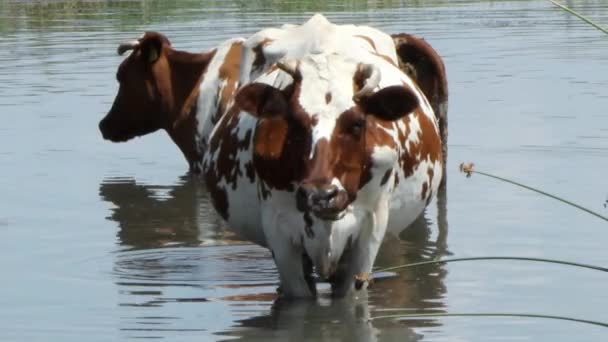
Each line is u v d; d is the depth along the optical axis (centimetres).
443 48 2980
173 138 1972
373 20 3528
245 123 1282
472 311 1195
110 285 1329
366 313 1204
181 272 1387
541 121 2138
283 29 1436
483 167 1847
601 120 2127
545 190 1700
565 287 1262
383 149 1204
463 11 3825
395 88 1161
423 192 1354
